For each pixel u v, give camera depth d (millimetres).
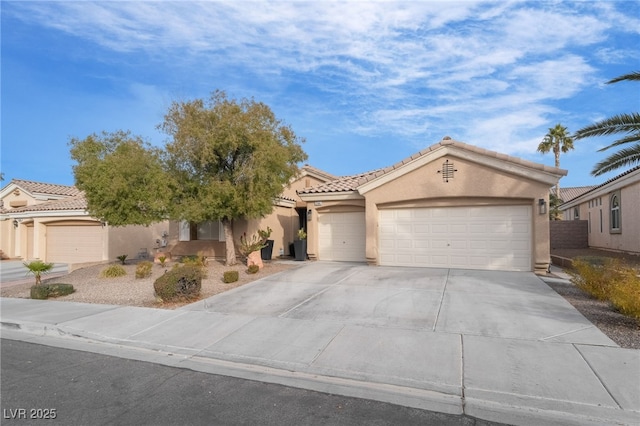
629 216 18719
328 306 9477
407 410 4816
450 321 8023
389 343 6918
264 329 7965
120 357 6883
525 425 4457
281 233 21938
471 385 5336
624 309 7625
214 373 6094
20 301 11531
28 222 27953
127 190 15125
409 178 15172
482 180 14070
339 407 4906
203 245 20500
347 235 18016
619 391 5020
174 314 9281
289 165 16297
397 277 12852
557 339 6824
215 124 14961
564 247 26078
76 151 18578
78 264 19781
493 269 14227
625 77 11227
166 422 4547
